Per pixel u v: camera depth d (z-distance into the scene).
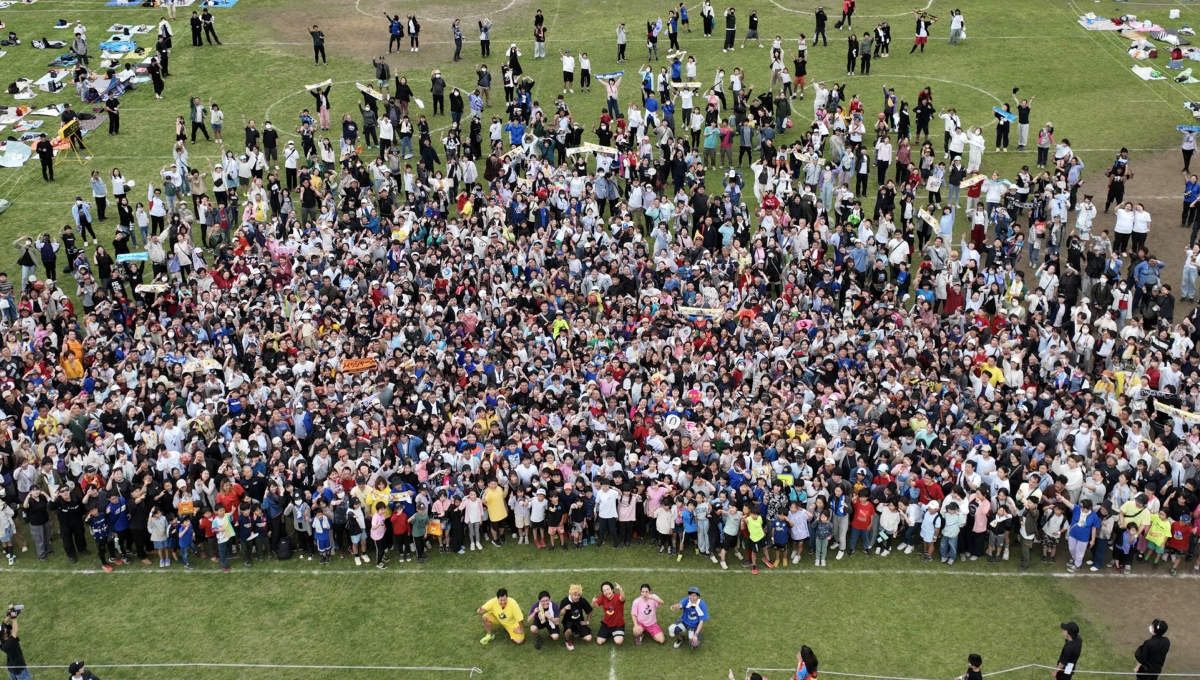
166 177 48.19
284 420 33.22
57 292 41.19
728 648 28.33
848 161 48.97
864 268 42.78
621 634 28.52
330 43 68.38
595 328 37.88
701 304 40.16
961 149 49.81
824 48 65.69
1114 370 36.28
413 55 66.31
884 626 28.98
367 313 38.88
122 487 31.42
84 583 31.14
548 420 33.47
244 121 58.41
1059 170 46.59
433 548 32.19
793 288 40.59
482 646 28.59
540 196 46.81
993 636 28.62
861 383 34.62
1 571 31.66
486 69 58.56
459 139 51.50
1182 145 51.56
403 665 28.00
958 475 31.30
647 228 48.16
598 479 31.61
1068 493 30.77
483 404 33.84
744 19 70.38
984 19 69.62
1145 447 31.70
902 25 68.88
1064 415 33.00
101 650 28.64
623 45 64.06
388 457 32.03
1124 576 30.69
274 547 31.80
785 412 32.81
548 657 28.20
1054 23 68.88
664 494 31.17
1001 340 36.91
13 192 52.31
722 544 31.09
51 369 37.22
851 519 31.39
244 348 37.66
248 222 45.03
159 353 36.94
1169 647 27.58
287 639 28.91
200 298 40.34
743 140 51.78
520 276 41.94
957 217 48.62
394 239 43.34
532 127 53.28
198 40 67.81
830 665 27.70
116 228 48.91
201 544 32.31
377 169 49.28
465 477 31.78
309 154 51.31
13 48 67.06
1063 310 40.31
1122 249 45.09
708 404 34.22
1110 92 60.00
